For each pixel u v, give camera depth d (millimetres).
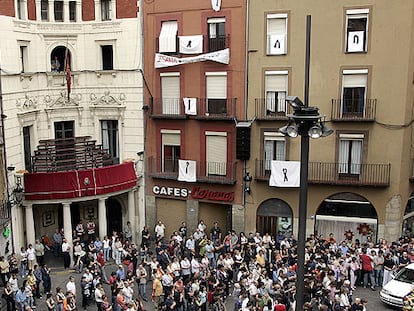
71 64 30922
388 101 26500
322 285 19922
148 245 29500
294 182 27688
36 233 30406
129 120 31453
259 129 28656
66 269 27234
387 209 27312
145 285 23219
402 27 25688
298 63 27531
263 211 29422
